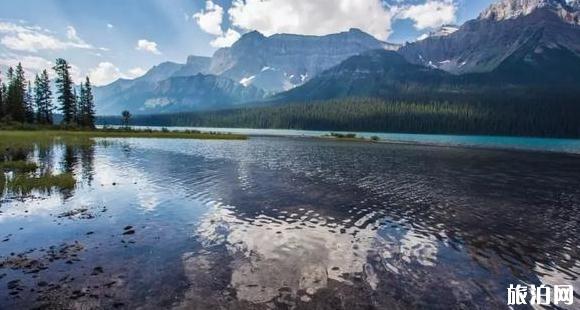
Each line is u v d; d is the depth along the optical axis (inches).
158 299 405.1
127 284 439.2
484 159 2218.3
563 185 1283.2
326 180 1259.2
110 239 602.2
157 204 859.4
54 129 3885.3
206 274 474.0
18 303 387.2
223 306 394.6
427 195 1047.6
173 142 3228.3
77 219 716.7
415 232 689.0
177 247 571.8
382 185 1190.3
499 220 794.2
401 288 452.4
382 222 753.0
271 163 1734.7
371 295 430.6
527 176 1502.2
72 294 410.3
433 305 413.4
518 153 2751.0
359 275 486.6
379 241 630.5
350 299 419.2
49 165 1466.5
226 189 1059.9
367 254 566.3
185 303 398.3
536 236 683.4
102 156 1878.7
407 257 559.2
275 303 405.1
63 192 970.1
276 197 964.0
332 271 496.4
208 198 934.4
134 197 929.5
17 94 3814.0
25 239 595.8
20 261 499.8
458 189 1158.3
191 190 1035.9
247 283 451.5
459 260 553.6
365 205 901.2
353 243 615.8
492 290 456.4
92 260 511.2
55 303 389.7
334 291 438.0
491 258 566.3
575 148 3481.8
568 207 932.0
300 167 1600.6
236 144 3171.8
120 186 1074.1
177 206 842.8
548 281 489.1
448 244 626.2
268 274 479.5
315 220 751.7
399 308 403.9
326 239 631.8
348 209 854.5
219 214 778.2
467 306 414.0
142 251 550.9
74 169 1386.6
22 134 2989.7
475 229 719.7
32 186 1010.7
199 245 583.8
